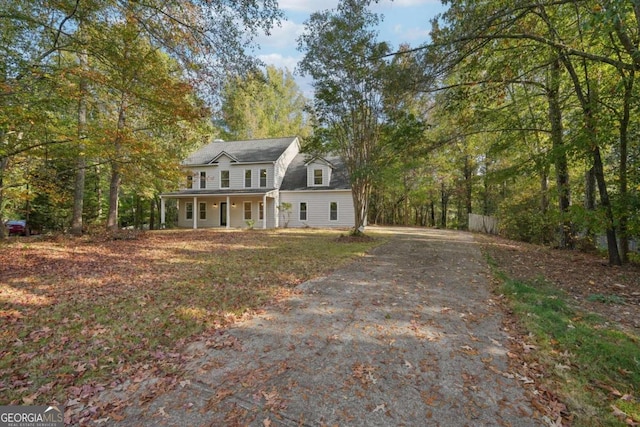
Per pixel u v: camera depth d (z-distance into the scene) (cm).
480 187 2389
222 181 2102
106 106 916
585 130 692
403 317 390
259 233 1554
